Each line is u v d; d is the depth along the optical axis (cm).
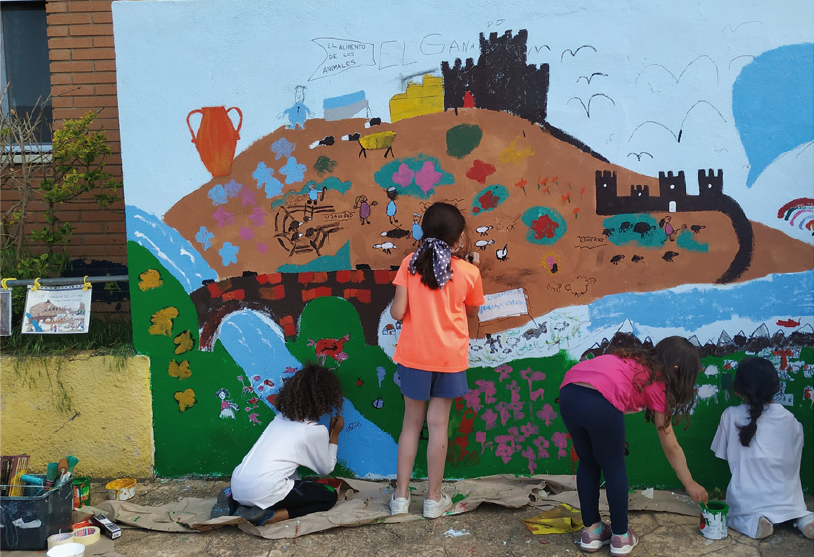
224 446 396
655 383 300
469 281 344
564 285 371
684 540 321
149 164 381
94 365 394
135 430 398
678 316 367
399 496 351
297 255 381
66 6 477
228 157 378
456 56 362
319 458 358
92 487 395
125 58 374
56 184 448
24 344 415
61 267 459
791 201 356
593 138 361
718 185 359
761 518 318
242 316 387
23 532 325
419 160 370
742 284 362
